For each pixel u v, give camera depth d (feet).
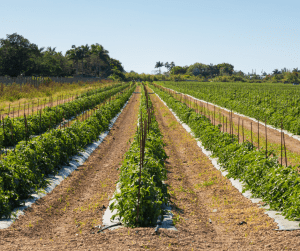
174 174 38.52
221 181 34.76
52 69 290.56
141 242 19.06
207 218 26.20
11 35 243.81
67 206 28.19
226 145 40.65
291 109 72.13
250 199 28.27
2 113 77.56
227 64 642.22
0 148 43.32
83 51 335.26
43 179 31.45
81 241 19.89
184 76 542.16
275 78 498.28
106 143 56.29
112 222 23.68
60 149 38.73
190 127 66.03
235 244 20.36
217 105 113.91
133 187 23.34
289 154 44.88
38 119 56.90
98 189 32.89
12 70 247.29
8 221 22.75
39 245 19.26
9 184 26.17
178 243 19.62
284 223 21.63
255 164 30.30
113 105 92.48
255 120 78.69
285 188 24.66
